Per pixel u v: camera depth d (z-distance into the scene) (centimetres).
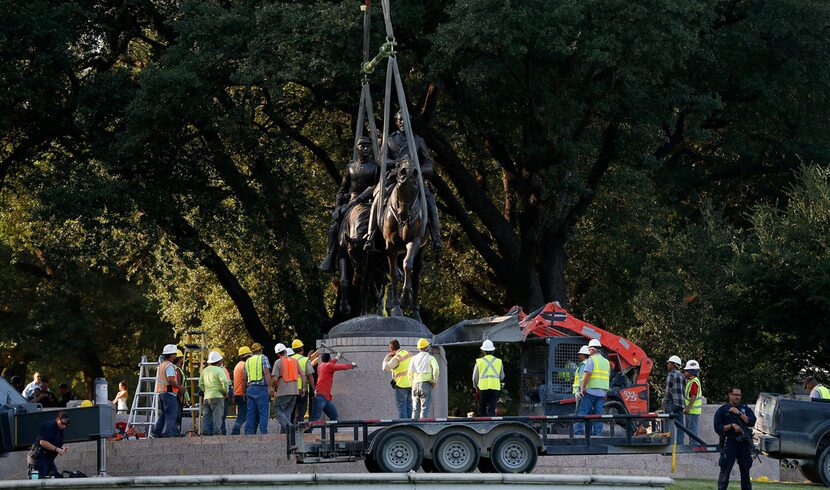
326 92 8175
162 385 5509
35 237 9231
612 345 5909
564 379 5884
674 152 10762
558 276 8688
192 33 7762
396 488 3803
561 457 4888
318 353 5681
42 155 8694
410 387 5000
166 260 8969
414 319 5691
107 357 13088
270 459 5025
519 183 8506
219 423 5531
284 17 7506
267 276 8881
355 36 7462
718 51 9306
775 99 9288
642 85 8150
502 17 7169
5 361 12725
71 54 8256
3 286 12131
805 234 8206
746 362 8431
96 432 4656
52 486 3794
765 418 5341
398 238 5359
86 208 7831
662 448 4509
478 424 4253
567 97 7888
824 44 9275
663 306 8656
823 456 5197
